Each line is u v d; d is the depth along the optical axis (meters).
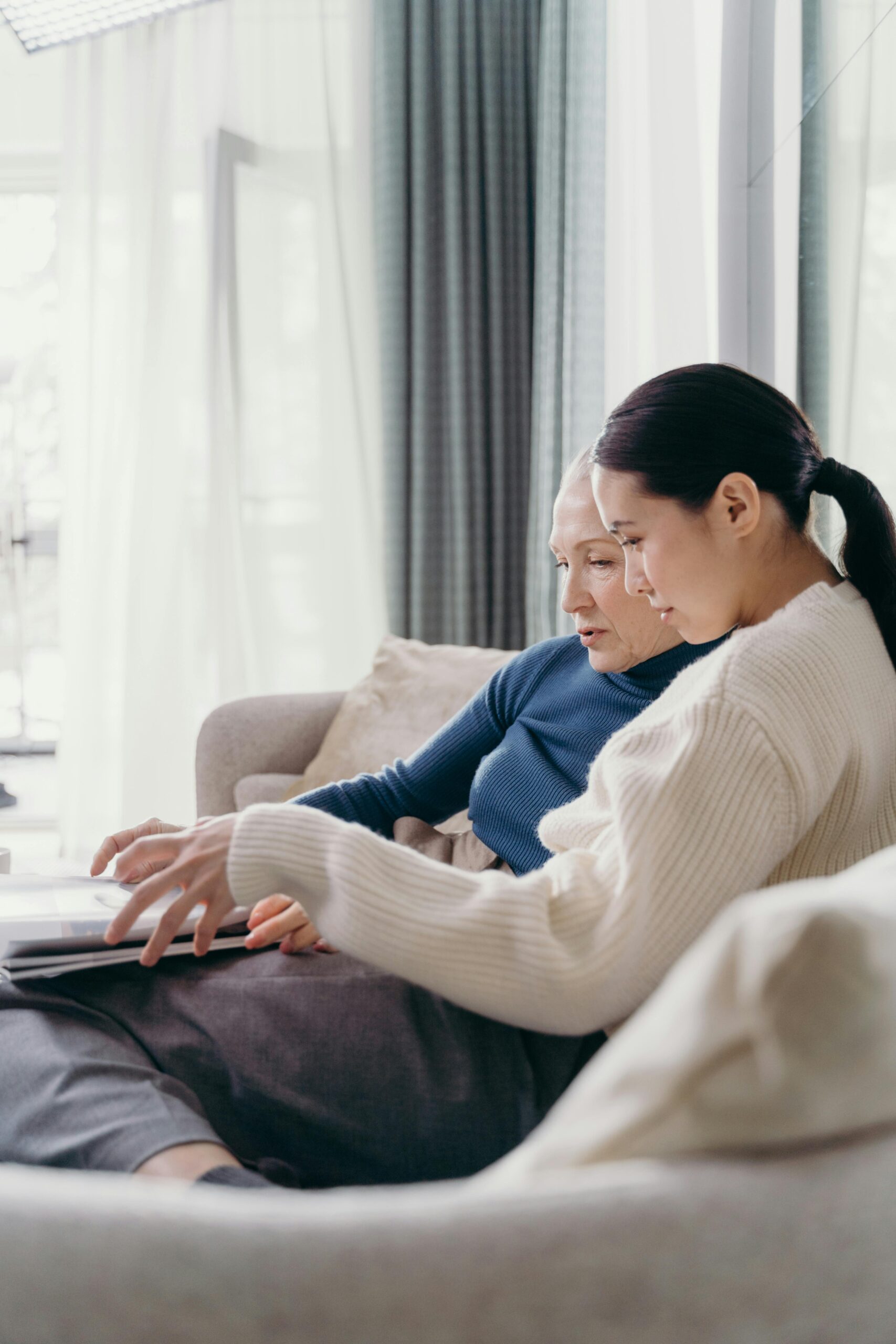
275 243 3.18
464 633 3.16
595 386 2.73
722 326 2.29
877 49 1.58
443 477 3.20
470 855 1.44
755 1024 0.35
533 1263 0.35
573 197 2.73
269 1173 0.80
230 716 2.09
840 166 1.75
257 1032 0.85
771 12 2.10
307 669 3.26
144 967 0.91
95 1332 0.37
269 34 3.16
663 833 0.72
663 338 2.39
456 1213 0.36
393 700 2.03
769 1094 0.35
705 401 0.86
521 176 3.13
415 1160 0.84
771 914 0.36
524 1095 0.83
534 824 1.22
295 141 3.19
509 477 3.20
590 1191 0.36
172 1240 0.36
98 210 3.18
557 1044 0.84
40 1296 0.37
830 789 0.76
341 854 0.78
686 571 0.88
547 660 1.33
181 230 3.21
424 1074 0.84
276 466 3.22
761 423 0.87
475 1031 0.85
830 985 0.34
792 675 0.76
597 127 2.69
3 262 4.30
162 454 3.17
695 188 2.34
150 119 3.14
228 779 2.05
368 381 3.26
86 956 0.85
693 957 0.39
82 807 3.23
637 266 2.54
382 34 3.10
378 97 3.13
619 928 0.70
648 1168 0.37
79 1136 0.71
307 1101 0.84
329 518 3.24
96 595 3.20
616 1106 0.39
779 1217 0.35
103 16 2.55
